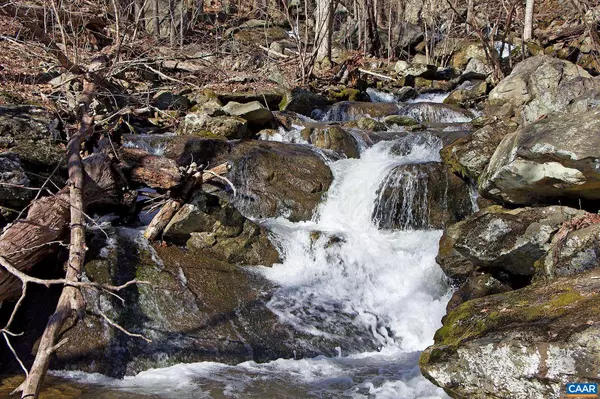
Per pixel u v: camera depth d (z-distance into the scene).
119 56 7.89
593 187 5.39
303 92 12.64
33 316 5.64
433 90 15.56
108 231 6.71
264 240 7.25
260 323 6.14
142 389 4.95
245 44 16.14
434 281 7.08
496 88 11.02
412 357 5.93
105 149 6.68
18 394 4.73
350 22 20.25
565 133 5.33
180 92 11.15
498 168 6.04
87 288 5.75
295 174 8.61
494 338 4.16
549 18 21.16
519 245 5.70
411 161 8.70
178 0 15.27
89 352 5.36
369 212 8.17
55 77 9.91
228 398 4.79
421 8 23.20
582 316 3.99
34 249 5.63
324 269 7.17
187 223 6.86
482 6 20.53
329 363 5.71
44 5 7.40
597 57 12.45
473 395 4.13
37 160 6.63
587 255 4.98
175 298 6.10
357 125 11.19
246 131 10.20
